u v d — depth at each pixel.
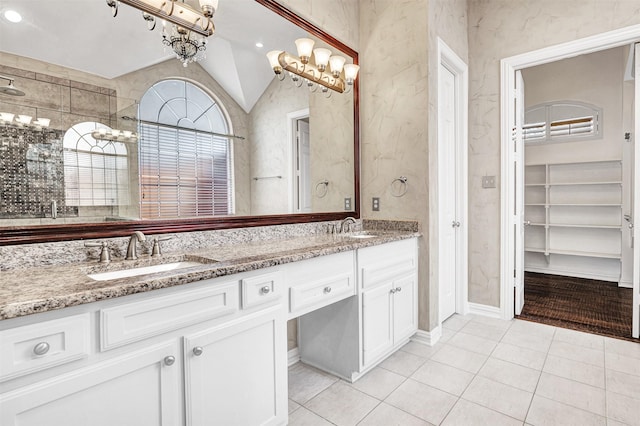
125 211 1.49
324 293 1.73
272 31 2.12
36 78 1.26
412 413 1.69
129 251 1.43
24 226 1.24
